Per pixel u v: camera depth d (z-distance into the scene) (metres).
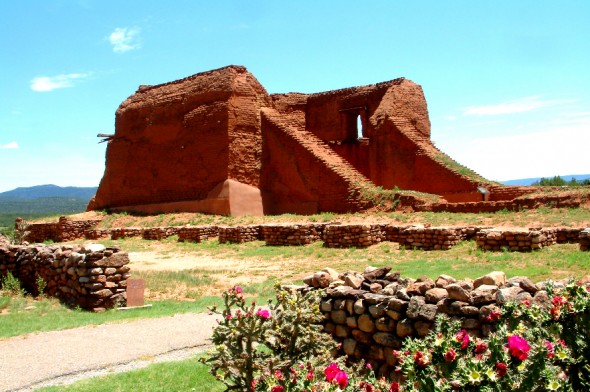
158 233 29.86
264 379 5.06
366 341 6.98
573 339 4.41
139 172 40.69
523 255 15.48
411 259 17.33
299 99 43.88
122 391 6.70
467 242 18.83
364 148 40.19
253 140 35.31
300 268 17.72
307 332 5.60
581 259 13.73
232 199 33.31
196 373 7.34
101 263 12.04
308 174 32.91
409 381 4.17
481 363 3.83
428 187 33.19
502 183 31.91
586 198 22.41
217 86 35.47
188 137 36.84
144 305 12.27
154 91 41.53
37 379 7.31
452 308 6.05
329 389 4.25
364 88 40.31
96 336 9.52
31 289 15.30
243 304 5.57
